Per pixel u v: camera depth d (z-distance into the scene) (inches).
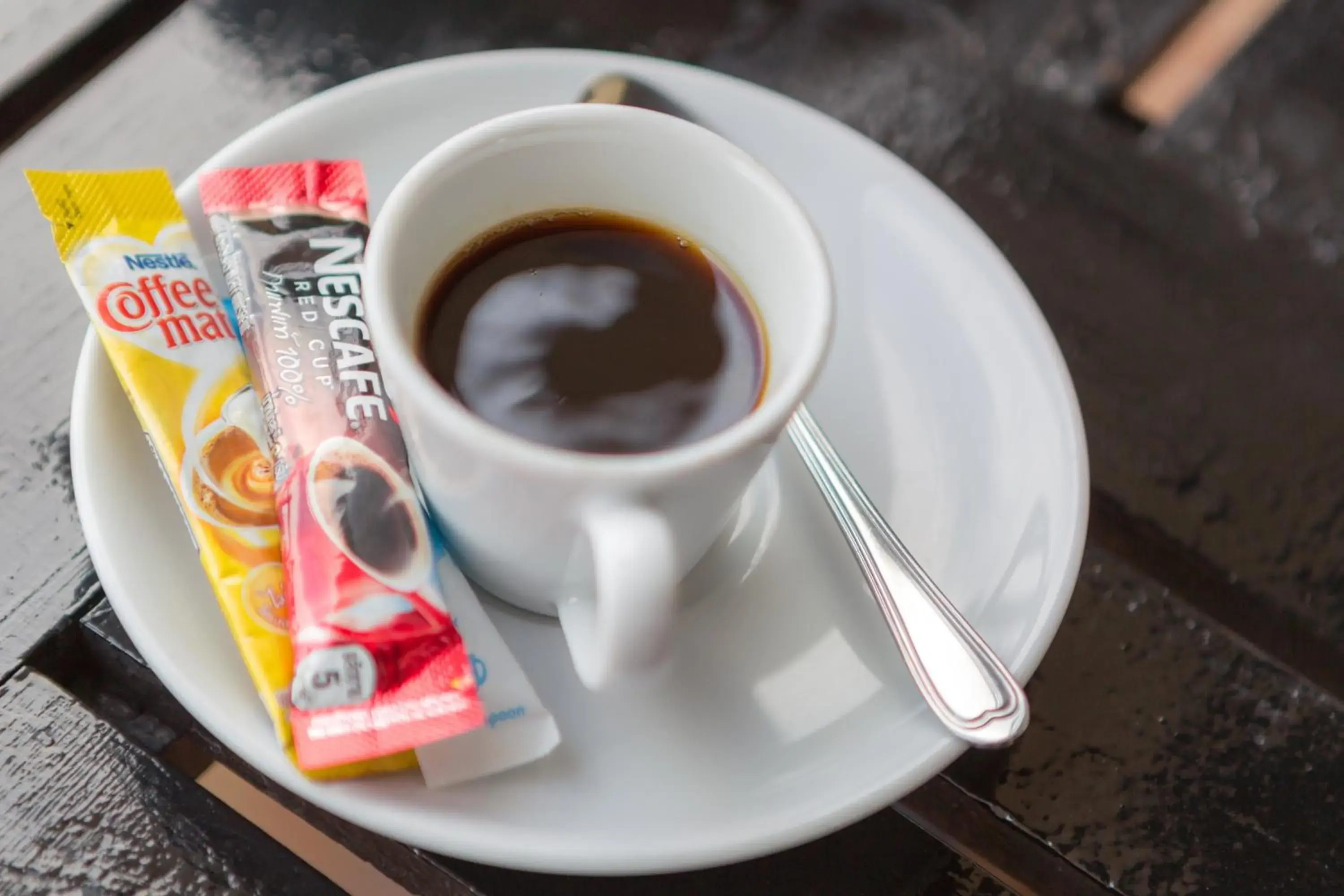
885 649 11.9
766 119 13.4
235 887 11.7
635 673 10.7
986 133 15.0
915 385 12.8
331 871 11.9
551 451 10.7
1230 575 13.4
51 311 13.3
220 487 11.8
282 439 12.0
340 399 12.1
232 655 11.3
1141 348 14.2
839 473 12.5
